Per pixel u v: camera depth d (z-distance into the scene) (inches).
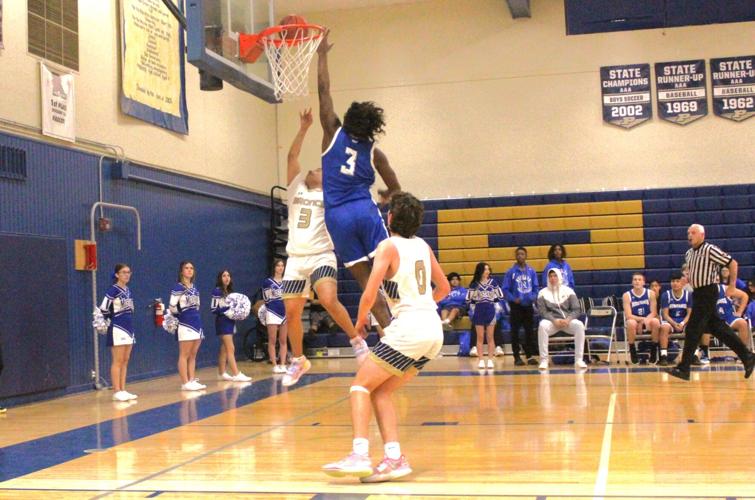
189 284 440.8
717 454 215.6
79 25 451.8
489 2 692.7
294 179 251.9
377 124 217.9
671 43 664.4
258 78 319.3
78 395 426.9
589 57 676.1
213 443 256.5
